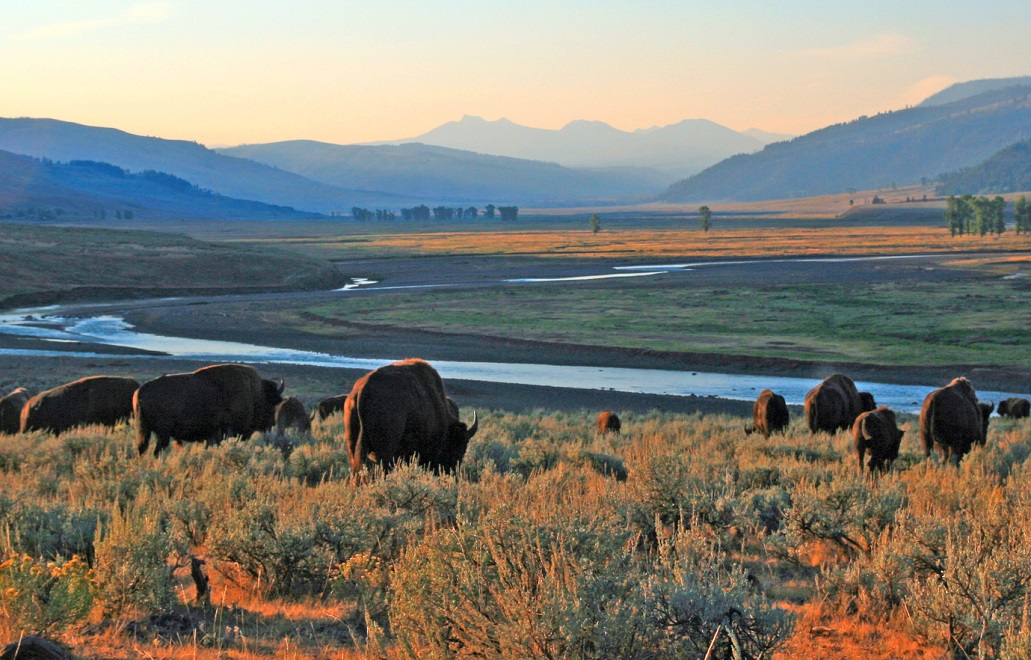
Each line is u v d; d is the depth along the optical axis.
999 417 55.34
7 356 83.06
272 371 76.56
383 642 9.45
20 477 19.66
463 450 21.39
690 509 15.24
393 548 12.98
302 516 13.76
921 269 189.88
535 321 112.81
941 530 12.62
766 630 8.22
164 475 18.34
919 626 10.21
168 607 10.66
